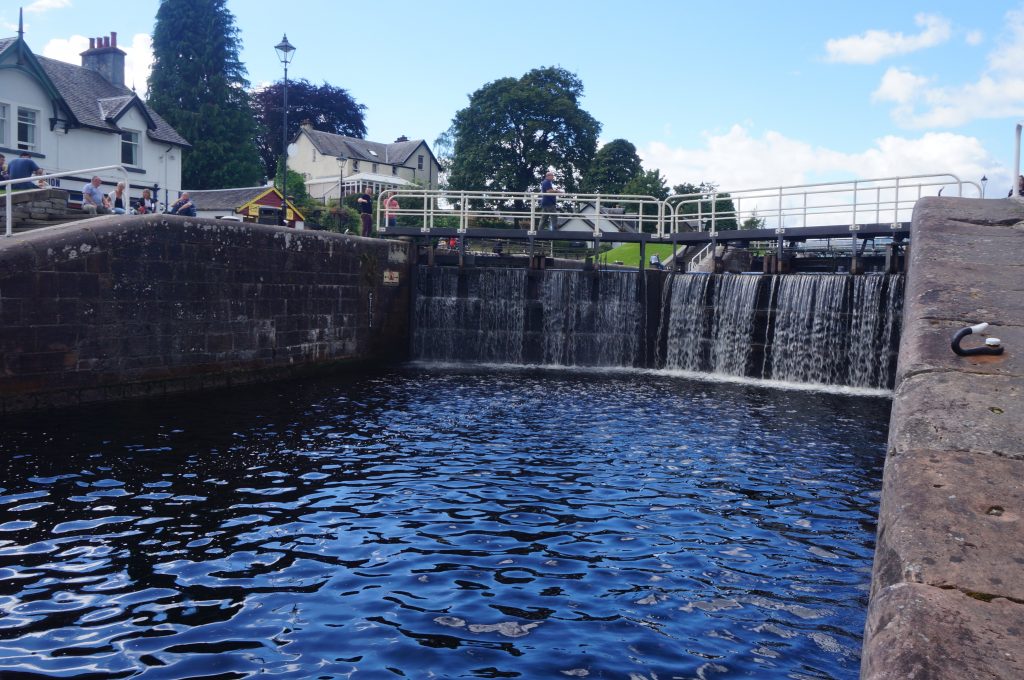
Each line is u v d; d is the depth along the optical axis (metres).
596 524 7.51
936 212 6.19
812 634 5.18
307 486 8.55
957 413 3.17
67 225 13.26
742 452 10.78
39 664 4.58
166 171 33.88
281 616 5.32
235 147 56.50
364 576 6.07
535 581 6.04
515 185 57.38
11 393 11.98
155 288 14.40
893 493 2.74
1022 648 1.98
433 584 5.94
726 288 20.47
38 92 27.38
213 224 15.60
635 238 22.25
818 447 11.20
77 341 12.97
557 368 21.58
